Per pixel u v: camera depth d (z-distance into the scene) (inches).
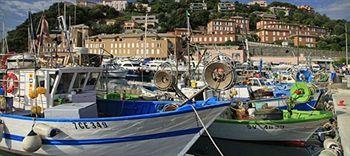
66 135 309.0
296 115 463.5
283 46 3307.1
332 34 4222.4
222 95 493.4
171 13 3969.0
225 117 452.8
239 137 444.5
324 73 1298.0
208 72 336.2
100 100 431.8
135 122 306.7
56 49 396.2
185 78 729.6
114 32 3567.9
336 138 409.1
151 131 315.3
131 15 4392.2
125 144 312.7
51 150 316.2
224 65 331.3
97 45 3036.4
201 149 428.5
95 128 304.5
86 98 377.7
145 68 1637.6
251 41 3592.5
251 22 4443.9
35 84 355.9
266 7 5413.4
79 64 396.2
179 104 366.3
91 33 3228.3
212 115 334.6
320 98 599.5
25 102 364.2
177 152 335.6
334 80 1232.2
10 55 447.5
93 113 342.0
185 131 328.8
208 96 418.9
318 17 4886.8
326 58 2763.3
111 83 860.0
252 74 1252.5
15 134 331.0
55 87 347.9
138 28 3754.9
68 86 362.0
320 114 455.5
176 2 4507.9
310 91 513.0
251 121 434.3
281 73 1296.8
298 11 5364.2
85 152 312.5
